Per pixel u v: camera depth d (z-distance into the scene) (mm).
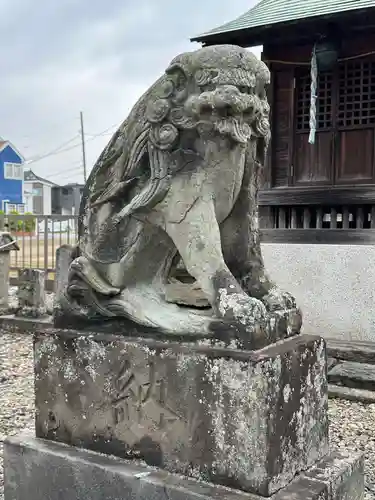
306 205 6113
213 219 2305
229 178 2303
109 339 2459
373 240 5734
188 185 2320
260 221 6367
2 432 3873
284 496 2090
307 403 2361
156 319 2402
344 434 3916
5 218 11406
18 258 13227
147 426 2338
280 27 5582
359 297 5750
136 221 2500
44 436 2672
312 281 5988
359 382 4816
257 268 2537
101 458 2432
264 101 2375
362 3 5254
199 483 2176
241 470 2104
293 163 6145
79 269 2559
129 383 2391
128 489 2254
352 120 5828
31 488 2582
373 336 5684
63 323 2689
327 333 5930
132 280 2553
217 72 2180
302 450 2316
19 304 7539
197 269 2305
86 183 2682
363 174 5785
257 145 2447
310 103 5820
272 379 2098
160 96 2322
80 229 2697
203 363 2180
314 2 5781
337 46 5562
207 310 2428
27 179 37219
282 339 2363
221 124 2191
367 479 3201
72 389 2568
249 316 2182
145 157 2436
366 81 5734
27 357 6086
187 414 2229
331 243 5957
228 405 2123
